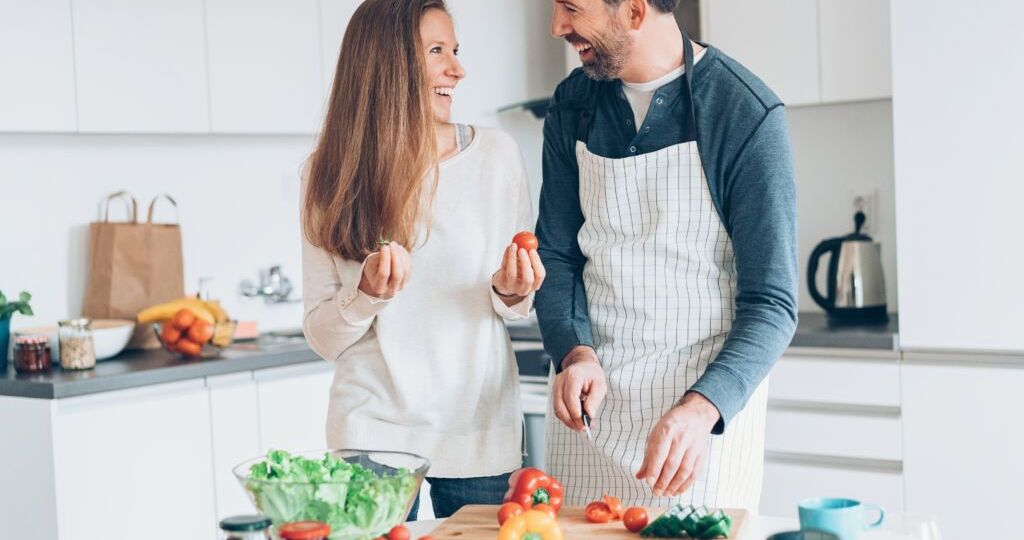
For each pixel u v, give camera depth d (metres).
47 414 2.88
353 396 1.95
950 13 3.01
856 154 3.79
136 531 3.04
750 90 1.83
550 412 2.06
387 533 1.44
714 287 1.89
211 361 3.25
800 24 3.54
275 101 3.62
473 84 4.13
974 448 3.04
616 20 1.82
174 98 3.37
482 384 1.94
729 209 1.86
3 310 3.20
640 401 1.92
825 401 3.24
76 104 3.18
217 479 3.23
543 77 4.46
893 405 3.15
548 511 1.51
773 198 1.78
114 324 3.37
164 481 3.10
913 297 3.10
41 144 3.43
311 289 1.95
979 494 3.04
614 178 1.92
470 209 1.93
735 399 1.66
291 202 4.07
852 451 3.21
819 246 3.59
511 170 1.98
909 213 3.09
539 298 2.00
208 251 3.82
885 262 3.76
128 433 3.02
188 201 3.77
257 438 3.34
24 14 3.08
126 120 3.28
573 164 2.03
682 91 1.88
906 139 3.09
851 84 3.47
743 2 3.63
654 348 1.92
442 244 1.92
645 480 1.72
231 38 3.50
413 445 1.93
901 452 3.14
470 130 1.99
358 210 1.86
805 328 3.38
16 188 3.38
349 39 1.92
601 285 1.97
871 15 3.42
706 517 1.49
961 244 3.03
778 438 3.31
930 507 3.10
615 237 1.95
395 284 1.66
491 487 1.96
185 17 3.39
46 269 3.45
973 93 2.99
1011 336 2.98
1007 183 2.97
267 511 1.41
